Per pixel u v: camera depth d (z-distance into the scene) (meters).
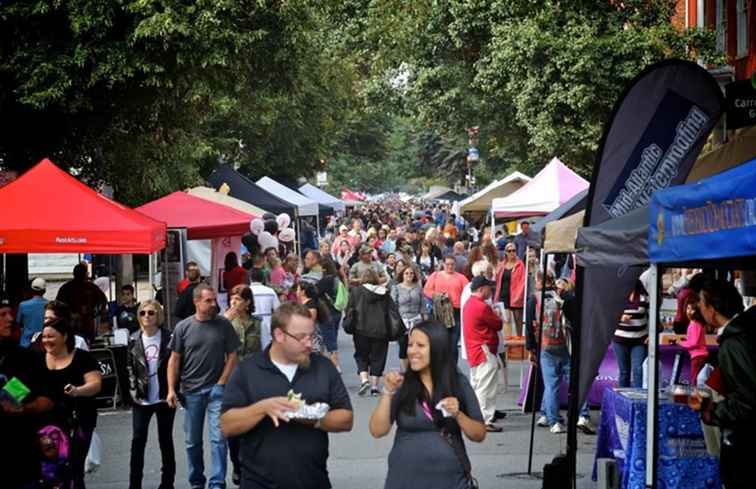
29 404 9.22
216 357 11.53
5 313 11.20
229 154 47.03
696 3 26.47
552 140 24.92
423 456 7.43
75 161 25.91
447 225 38.78
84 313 18.45
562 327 14.91
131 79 23.03
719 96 9.30
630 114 9.37
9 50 22.11
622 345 14.58
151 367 11.59
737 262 7.69
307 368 7.51
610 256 8.30
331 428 7.45
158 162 28.55
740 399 7.39
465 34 31.52
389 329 18.52
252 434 7.38
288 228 31.73
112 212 16.20
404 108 40.22
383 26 33.12
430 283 20.97
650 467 7.68
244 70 24.17
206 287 11.55
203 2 22.11
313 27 24.94
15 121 23.56
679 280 19.48
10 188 16.28
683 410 10.38
